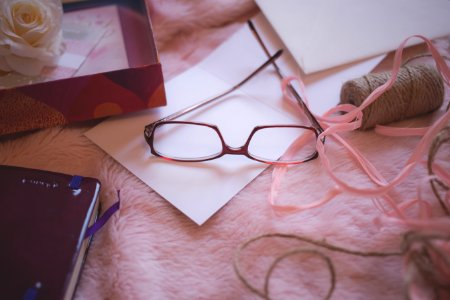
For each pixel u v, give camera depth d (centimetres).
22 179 45
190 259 44
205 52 62
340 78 58
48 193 44
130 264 43
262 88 58
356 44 60
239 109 55
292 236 40
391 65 60
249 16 67
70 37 57
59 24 52
